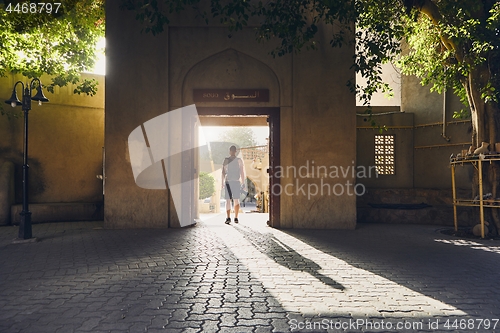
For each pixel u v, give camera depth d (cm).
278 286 453
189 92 975
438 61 925
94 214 1154
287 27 765
